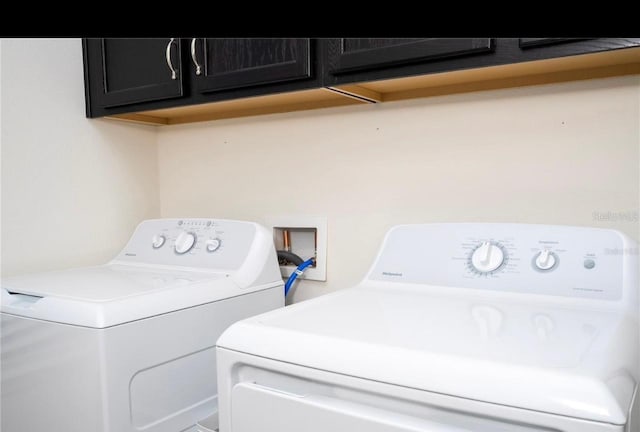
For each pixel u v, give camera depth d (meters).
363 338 0.83
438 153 1.58
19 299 1.34
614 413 0.60
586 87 1.34
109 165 2.05
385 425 0.73
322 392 0.84
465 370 0.70
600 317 0.99
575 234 1.18
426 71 1.24
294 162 1.89
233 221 1.71
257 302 1.55
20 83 1.74
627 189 1.30
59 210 1.87
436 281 1.29
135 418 1.17
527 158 1.44
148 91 1.75
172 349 1.27
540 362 0.70
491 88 1.46
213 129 2.11
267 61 1.47
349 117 1.75
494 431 0.68
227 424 0.94
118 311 1.14
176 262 1.70
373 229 1.72
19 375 1.27
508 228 1.27
